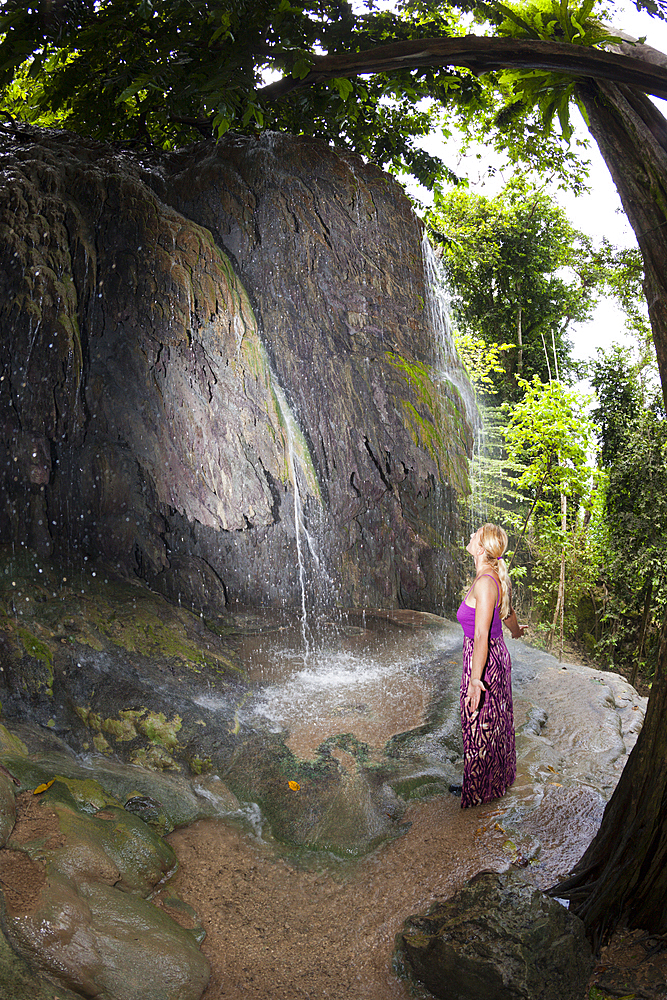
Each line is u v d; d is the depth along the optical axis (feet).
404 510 25.41
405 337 23.72
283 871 11.12
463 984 8.27
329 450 22.26
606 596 36.63
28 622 14.56
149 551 19.70
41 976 7.30
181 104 20.48
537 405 35.53
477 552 13.01
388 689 17.44
